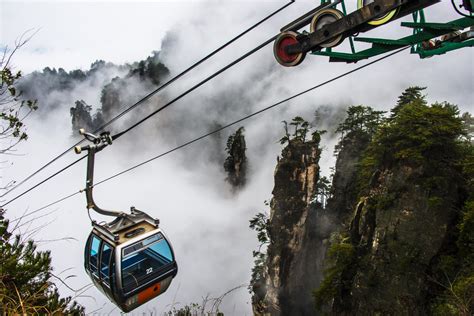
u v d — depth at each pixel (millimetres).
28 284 8328
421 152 43125
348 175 74688
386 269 41875
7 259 8070
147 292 12633
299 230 77562
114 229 12766
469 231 37281
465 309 12711
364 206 48531
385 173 46625
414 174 42438
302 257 77812
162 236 12938
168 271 12867
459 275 36406
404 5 4148
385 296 41312
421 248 40125
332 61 6520
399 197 43125
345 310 47562
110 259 12039
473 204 36688
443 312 29859
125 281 11906
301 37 5004
